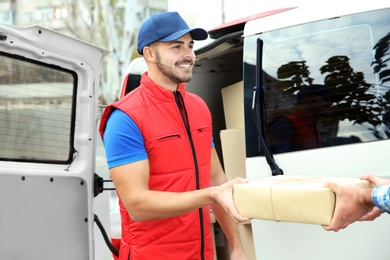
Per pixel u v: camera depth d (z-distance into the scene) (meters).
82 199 3.65
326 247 3.73
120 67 15.44
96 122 3.73
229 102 4.86
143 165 3.32
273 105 3.98
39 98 3.54
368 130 3.73
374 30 3.78
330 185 2.77
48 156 3.57
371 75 3.76
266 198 2.91
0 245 3.33
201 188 3.46
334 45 3.87
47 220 3.50
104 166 6.35
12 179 3.38
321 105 3.87
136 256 3.43
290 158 3.87
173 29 3.38
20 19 16.05
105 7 15.39
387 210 2.65
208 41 4.73
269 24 4.08
